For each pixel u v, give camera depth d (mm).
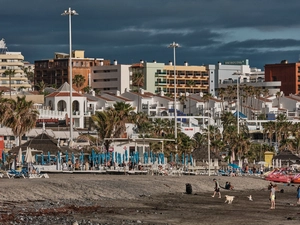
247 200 120000
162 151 191875
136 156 176750
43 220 79688
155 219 86438
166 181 138375
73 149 164250
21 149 153625
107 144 188750
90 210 92000
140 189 123500
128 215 88875
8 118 186000
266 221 89250
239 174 187750
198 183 143000
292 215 97562
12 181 119562
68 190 111812
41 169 155375
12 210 87562
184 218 88875
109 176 148625
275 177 172000
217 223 85438
